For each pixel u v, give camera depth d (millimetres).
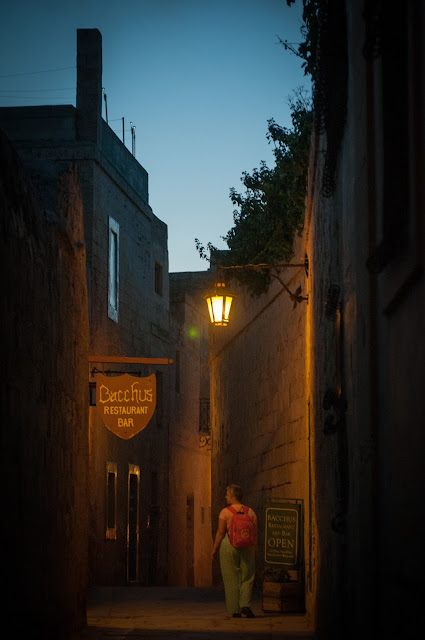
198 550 31609
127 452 21766
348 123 5324
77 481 9281
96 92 20219
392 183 3445
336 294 6172
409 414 3379
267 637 8945
